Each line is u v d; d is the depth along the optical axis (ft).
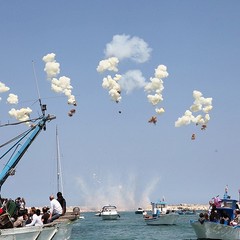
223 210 199.00
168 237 267.80
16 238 93.86
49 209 130.82
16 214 115.03
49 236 113.60
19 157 169.89
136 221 511.40
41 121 171.42
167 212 376.27
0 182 166.71
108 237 277.23
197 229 196.95
